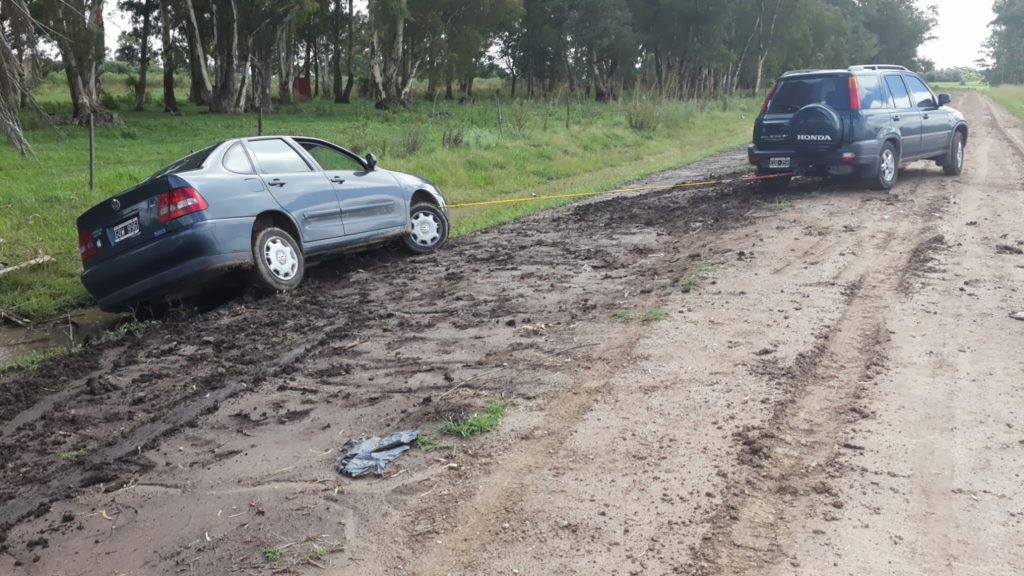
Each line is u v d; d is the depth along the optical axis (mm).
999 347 5773
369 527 3852
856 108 12180
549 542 3654
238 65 48375
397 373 5797
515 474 4242
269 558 3652
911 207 11195
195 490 4328
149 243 7586
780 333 6137
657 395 5113
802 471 4180
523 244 10273
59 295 9422
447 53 50719
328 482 4293
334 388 5605
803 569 3416
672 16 64375
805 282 7520
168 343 6973
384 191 9648
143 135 31609
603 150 24047
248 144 8484
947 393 5035
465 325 6820
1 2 10055
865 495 3947
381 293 8180
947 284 7355
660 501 3932
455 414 4949
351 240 9203
